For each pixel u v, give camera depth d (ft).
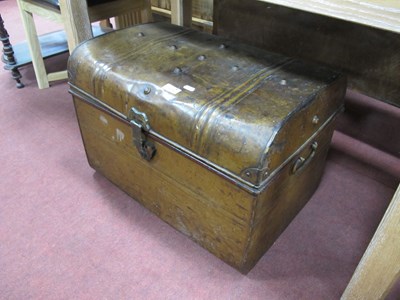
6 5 9.14
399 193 1.90
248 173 2.16
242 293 2.74
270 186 2.32
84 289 2.76
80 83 3.07
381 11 1.67
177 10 4.09
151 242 3.14
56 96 5.36
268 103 2.32
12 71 5.39
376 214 3.49
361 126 4.83
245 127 2.16
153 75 2.70
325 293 2.75
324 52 4.31
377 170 4.08
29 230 3.23
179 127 2.43
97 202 3.55
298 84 2.56
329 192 3.75
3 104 5.13
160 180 2.91
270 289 2.77
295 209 3.26
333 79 2.65
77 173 3.90
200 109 2.35
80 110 3.30
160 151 2.69
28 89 5.54
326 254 3.06
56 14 4.38
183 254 3.04
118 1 4.31
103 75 2.84
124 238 3.18
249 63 2.87
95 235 3.20
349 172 4.04
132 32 3.40
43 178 3.83
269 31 4.68
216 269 2.92
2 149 4.23
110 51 3.03
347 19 1.81
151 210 3.35
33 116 4.87
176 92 2.50
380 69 3.94
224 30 5.18
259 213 2.39
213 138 2.27
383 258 2.15
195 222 2.88
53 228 3.26
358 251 3.10
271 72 2.72
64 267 2.92
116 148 3.18
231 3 4.83
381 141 4.55
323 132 2.83
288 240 3.18
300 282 2.83
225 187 2.36
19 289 2.75
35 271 2.88
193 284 2.80
